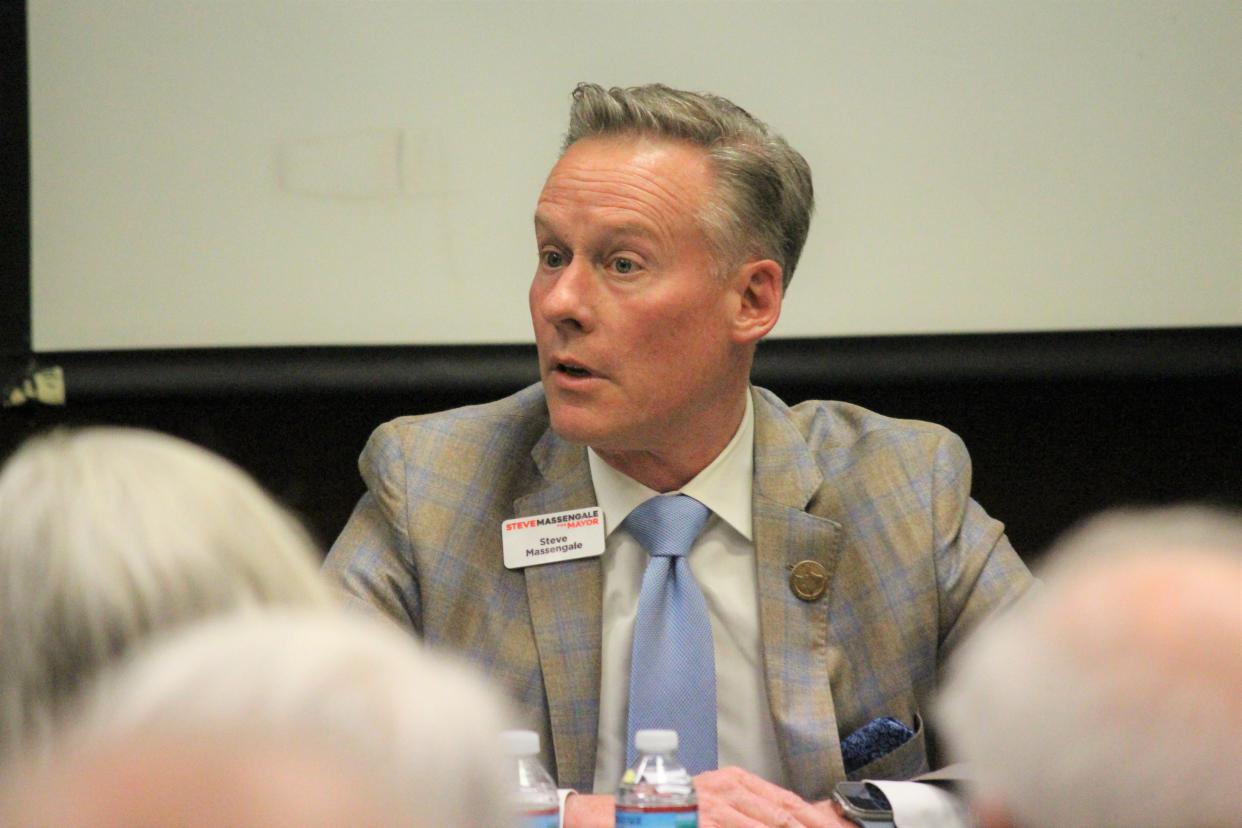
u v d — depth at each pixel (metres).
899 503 7.04
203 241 11.02
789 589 6.76
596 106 6.77
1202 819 2.16
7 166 11.03
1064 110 10.82
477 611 6.77
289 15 10.99
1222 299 10.77
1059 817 2.26
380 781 1.70
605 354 6.51
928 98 10.88
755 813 5.77
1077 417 11.15
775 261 6.91
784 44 10.92
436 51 10.98
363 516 7.11
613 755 6.59
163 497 2.82
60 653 2.66
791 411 7.51
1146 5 10.79
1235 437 11.06
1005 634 2.47
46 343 11.05
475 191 10.94
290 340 10.97
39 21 11.05
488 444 7.15
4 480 2.85
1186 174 10.78
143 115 11.04
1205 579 2.30
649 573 6.67
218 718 1.70
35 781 1.71
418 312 10.96
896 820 5.58
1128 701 2.21
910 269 10.88
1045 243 10.84
